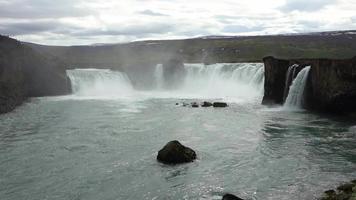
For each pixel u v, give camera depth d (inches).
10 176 1031.6
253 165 1120.2
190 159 1154.7
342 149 1283.2
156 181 996.6
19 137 1460.4
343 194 848.9
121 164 1133.1
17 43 2755.9
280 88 2268.7
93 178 1019.3
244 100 2556.6
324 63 1950.1
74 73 3112.7
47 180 1005.2
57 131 1568.7
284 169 1083.3
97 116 1937.7
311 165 1117.1
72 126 1672.0
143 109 2183.8
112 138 1454.2
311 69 2057.1
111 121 1798.7
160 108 2219.5
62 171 1072.2
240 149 1294.3
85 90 3090.6
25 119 1839.3
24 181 997.2
